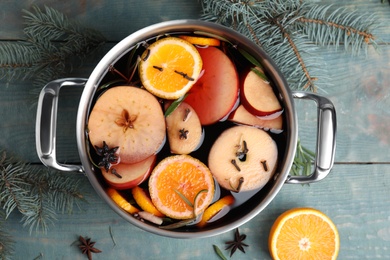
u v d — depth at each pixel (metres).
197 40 0.68
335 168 0.81
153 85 0.67
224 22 0.76
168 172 0.68
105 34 0.79
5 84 0.78
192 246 0.80
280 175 0.68
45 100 0.67
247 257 0.81
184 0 0.79
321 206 0.81
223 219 0.69
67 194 0.76
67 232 0.80
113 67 0.68
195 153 0.68
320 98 0.69
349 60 0.80
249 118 0.68
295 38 0.74
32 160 0.78
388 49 0.80
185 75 0.67
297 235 0.78
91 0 0.79
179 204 0.68
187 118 0.67
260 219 0.80
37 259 0.79
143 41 0.68
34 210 0.74
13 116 0.79
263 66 0.68
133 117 0.67
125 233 0.80
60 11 0.78
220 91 0.68
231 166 0.68
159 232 0.67
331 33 0.75
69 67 0.78
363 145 0.81
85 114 0.67
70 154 0.78
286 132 0.68
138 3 0.79
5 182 0.73
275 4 0.74
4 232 0.78
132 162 0.67
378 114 0.81
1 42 0.78
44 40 0.76
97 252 0.79
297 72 0.74
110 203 0.66
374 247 0.81
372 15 0.77
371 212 0.81
